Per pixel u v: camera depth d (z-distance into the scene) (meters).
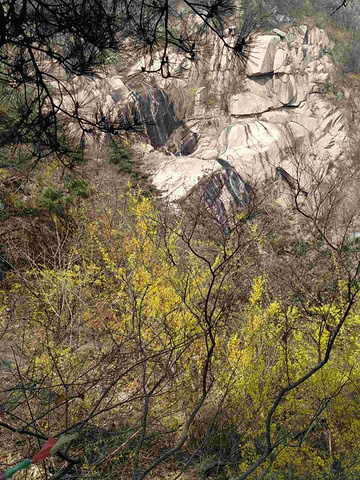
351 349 3.95
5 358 4.46
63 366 4.10
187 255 5.40
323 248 9.65
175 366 4.26
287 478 3.68
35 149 3.46
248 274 6.01
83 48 3.38
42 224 9.16
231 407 4.07
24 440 3.57
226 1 3.42
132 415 3.93
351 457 3.82
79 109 3.52
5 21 3.16
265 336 4.27
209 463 3.91
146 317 4.48
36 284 5.53
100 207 9.69
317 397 3.98
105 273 6.07
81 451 3.73
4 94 3.41
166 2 3.43
